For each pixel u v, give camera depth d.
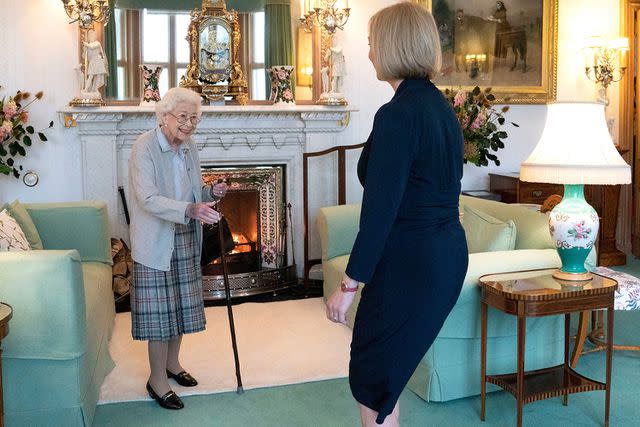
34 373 2.80
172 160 3.21
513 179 5.71
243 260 5.57
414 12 2.01
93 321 3.26
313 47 5.57
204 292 5.02
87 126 5.03
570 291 2.86
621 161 3.03
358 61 5.68
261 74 5.50
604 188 6.07
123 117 5.09
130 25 5.25
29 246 3.67
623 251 6.72
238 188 5.46
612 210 6.14
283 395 3.32
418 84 2.00
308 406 3.20
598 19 6.34
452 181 1.99
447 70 5.97
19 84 5.00
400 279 1.95
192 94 3.10
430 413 3.11
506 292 2.86
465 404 3.21
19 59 4.99
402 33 1.98
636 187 6.65
